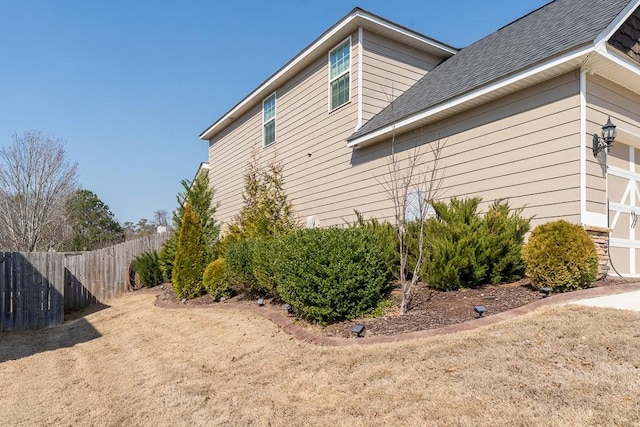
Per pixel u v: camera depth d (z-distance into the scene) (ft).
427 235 21.27
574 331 12.42
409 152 29.25
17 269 28.78
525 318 14.23
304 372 13.03
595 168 20.33
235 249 26.12
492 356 11.53
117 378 15.67
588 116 20.25
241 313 22.49
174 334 21.06
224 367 14.88
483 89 23.13
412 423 9.04
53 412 13.08
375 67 34.37
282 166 41.04
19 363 19.31
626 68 20.53
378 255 18.76
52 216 79.71
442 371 11.18
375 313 17.69
